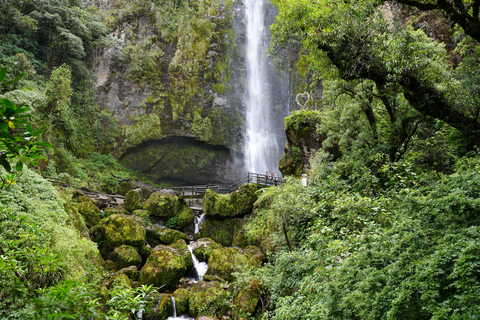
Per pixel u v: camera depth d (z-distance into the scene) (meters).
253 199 17.33
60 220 8.85
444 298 4.00
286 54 34.31
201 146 32.47
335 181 10.06
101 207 18.20
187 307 11.36
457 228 4.73
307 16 7.70
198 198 20.33
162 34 30.61
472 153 9.77
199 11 31.70
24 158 1.92
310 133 17.88
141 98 30.30
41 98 18.94
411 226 5.24
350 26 7.14
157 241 16.59
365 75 7.37
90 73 28.64
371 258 5.51
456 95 6.99
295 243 10.38
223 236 17.17
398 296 4.24
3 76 1.52
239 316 9.52
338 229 7.88
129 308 3.29
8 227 6.14
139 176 30.67
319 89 31.19
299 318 6.72
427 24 15.48
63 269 6.66
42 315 2.42
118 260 13.23
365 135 10.91
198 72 31.48
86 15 27.23
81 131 26.91
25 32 23.06
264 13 36.22
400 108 10.16
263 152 33.91
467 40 9.12
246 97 33.78
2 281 2.69
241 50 33.84
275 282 9.20
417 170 9.58
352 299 5.07
